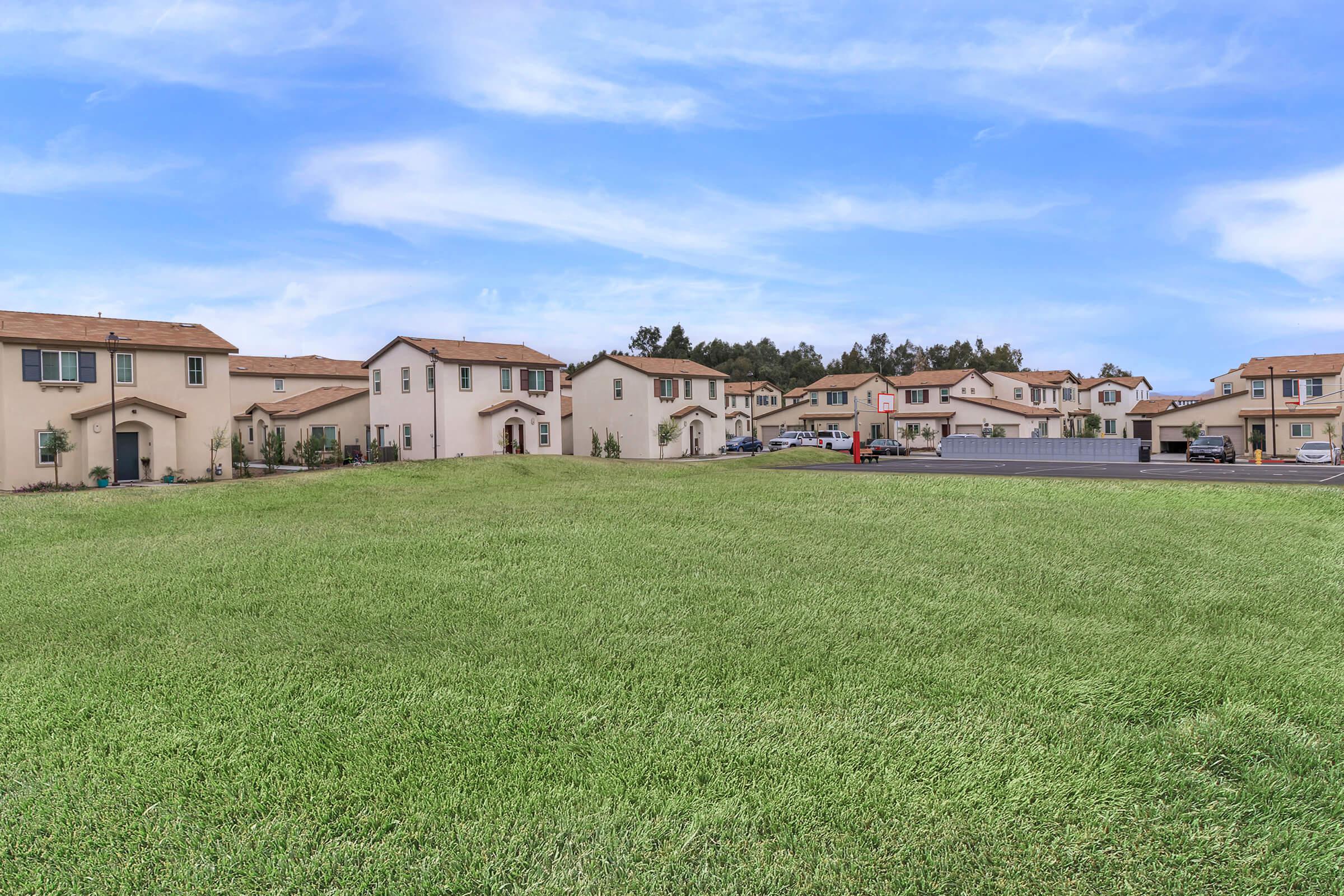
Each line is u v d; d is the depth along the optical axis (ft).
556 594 28.09
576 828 13.88
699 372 182.60
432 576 30.83
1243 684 19.88
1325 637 24.04
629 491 62.64
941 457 182.29
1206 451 148.56
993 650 22.44
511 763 15.99
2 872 13.10
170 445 106.11
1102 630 24.30
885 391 229.66
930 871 12.74
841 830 13.83
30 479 96.43
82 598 29.04
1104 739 16.93
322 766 16.03
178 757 16.49
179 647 23.04
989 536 39.78
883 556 34.73
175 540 40.68
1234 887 12.53
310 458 138.41
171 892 12.52
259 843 13.55
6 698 19.62
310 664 21.42
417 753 16.44
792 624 24.49
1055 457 170.50
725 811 14.21
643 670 20.63
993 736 16.96
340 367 181.06
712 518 45.52
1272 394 174.81
